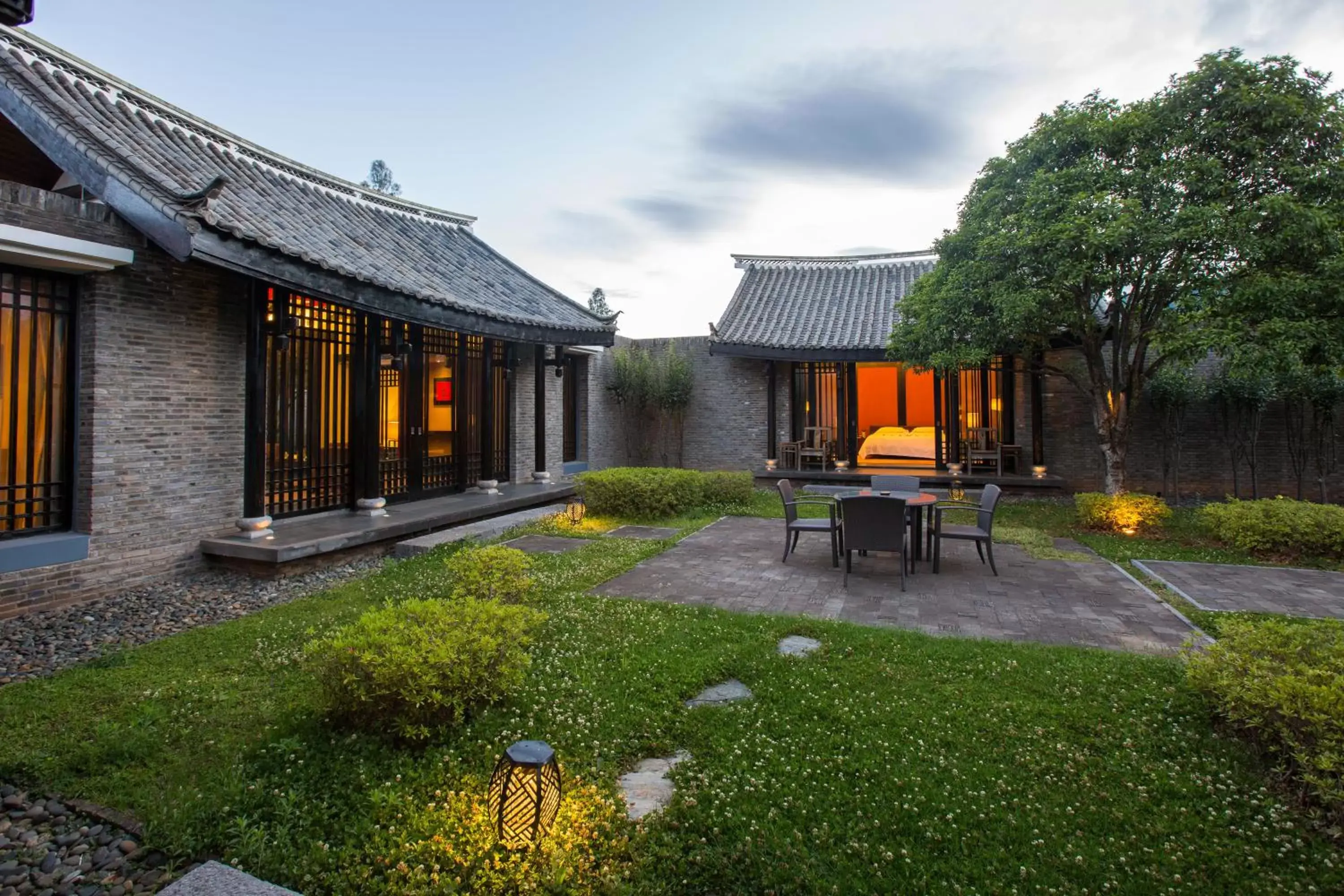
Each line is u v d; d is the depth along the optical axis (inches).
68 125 216.2
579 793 103.2
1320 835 94.7
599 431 576.7
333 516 302.2
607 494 380.8
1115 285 310.8
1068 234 285.9
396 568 250.2
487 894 82.7
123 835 97.3
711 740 121.0
